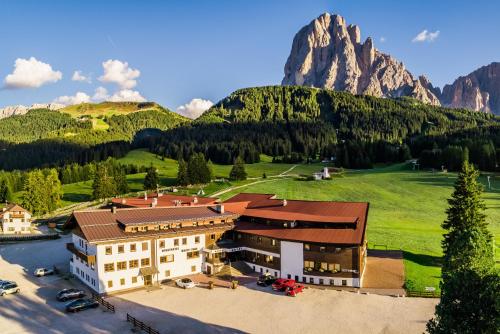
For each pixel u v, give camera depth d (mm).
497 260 74625
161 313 55344
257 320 52688
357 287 64500
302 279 68312
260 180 190625
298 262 68688
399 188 158750
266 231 74188
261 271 73750
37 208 143750
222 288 65188
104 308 57219
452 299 35125
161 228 71188
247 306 57438
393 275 69500
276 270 71250
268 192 158375
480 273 35438
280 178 194250
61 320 53312
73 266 74250
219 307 57219
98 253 63094
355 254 64938
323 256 66688
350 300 59125
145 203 101875
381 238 94562
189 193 163625
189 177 182500
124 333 49219
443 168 193875
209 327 50750
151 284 67500
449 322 34219
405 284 65000
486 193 143125
